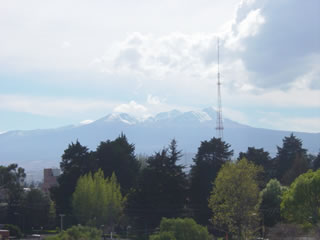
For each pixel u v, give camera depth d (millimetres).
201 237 62531
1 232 82688
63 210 103875
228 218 71000
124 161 112188
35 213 107875
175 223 62625
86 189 92188
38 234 100562
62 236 62375
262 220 77375
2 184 111062
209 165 98625
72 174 105938
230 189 70500
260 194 80500
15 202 110188
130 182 110188
